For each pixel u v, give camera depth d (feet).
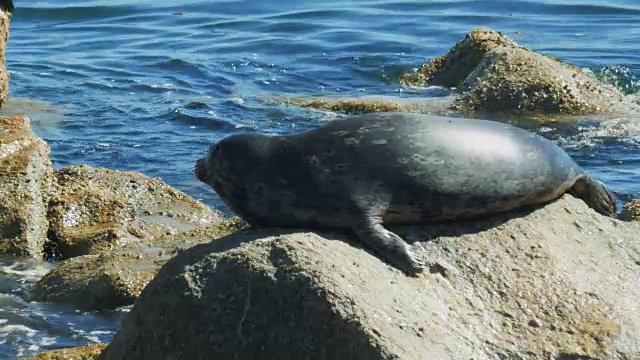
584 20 91.86
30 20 95.81
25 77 72.59
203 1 103.30
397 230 26.86
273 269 23.89
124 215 41.39
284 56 79.87
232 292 23.91
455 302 25.20
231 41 85.20
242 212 27.35
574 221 28.81
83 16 97.60
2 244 38.37
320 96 67.26
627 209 35.35
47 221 40.27
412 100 63.72
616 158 51.31
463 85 66.08
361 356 22.59
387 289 24.26
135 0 103.60
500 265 26.40
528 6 97.91
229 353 23.52
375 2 101.81
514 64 62.80
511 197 27.63
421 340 23.25
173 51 81.76
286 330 23.25
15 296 34.40
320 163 26.45
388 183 26.30
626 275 27.25
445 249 26.50
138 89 69.62
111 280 33.06
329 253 24.61
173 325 24.12
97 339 30.94
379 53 80.48
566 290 26.13
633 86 69.51
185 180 49.65
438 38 85.87
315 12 96.99
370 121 27.27
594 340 24.85
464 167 26.81
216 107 63.72
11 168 40.83
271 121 60.23
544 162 28.25
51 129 58.85
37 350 30.27
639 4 97.66
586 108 59.31
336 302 23.11
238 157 27.04
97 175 44.06
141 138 57.11
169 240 36.88
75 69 75.72
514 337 24.73
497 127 28.25
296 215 26.53
